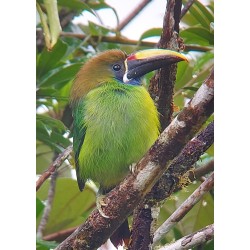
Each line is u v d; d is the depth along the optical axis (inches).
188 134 305.3
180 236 386.3
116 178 382.0
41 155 432.8
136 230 346.3
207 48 418.9
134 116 369.7
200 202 390.3
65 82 437.1
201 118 300.7
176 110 369.1
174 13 348.8
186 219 390.3
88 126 375.9
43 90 409.7
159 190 340.8
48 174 380.2
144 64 382.0
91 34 435.8
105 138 373.1
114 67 386.9
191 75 427.5
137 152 371.6
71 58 450.6
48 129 414.0
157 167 315.9
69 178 422.3
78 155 383.9
